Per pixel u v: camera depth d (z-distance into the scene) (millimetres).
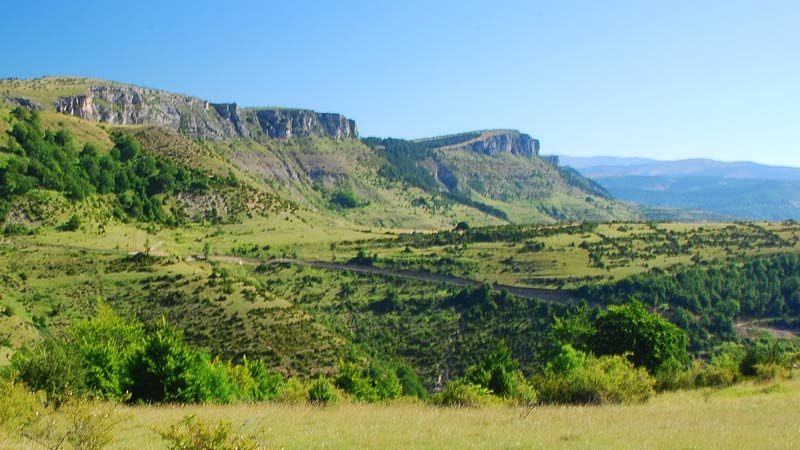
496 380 44469
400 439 23062
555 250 162250
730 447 21719
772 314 121125
